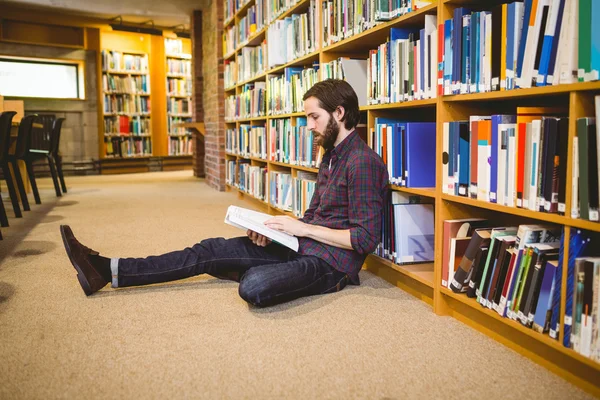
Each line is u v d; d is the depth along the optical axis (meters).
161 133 9.66
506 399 1.28
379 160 2.01
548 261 1.41
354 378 1.39
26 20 8.19
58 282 2.28
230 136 5.73
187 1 7.60
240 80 5.18
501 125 1.56
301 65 3.59
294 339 1.65
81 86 8.79
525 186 1.47
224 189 6.16
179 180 7.71
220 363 1.48
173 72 9.76
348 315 1.87
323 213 2.09
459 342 1.64
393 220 2.16
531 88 1.42
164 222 3.86
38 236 3.30
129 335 1.68
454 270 1.80
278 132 3.85
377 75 2.32
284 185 3.70
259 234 2.02
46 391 1.31
